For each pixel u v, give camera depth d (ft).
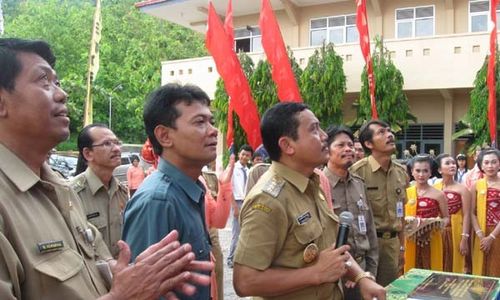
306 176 7.16
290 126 7.01
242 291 6.53
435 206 14.46
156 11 56.03
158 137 6.22
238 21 55.11
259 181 7.21
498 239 15.43
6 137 4.52
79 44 102.42
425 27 46.75
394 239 12.28
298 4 51.52
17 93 4.48
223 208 12.16
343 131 10.81
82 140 10.29
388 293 7.39
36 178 4.43
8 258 3.84
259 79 41.42
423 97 46.98
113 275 4.29
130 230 5.80
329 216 7.35
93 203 10.07
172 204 5.77
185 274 4.35
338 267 6.35
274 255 6.67
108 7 111.04
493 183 15.92
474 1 44.62
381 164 12.33
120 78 98.43
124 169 42.04
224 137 44.83
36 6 107.65
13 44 4.56
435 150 46.57
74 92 90.94
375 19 48.55
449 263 15.84
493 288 7.57
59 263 4.24
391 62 39.73
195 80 52.01
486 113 36.24
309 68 40.83
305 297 6.63
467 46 41.34
